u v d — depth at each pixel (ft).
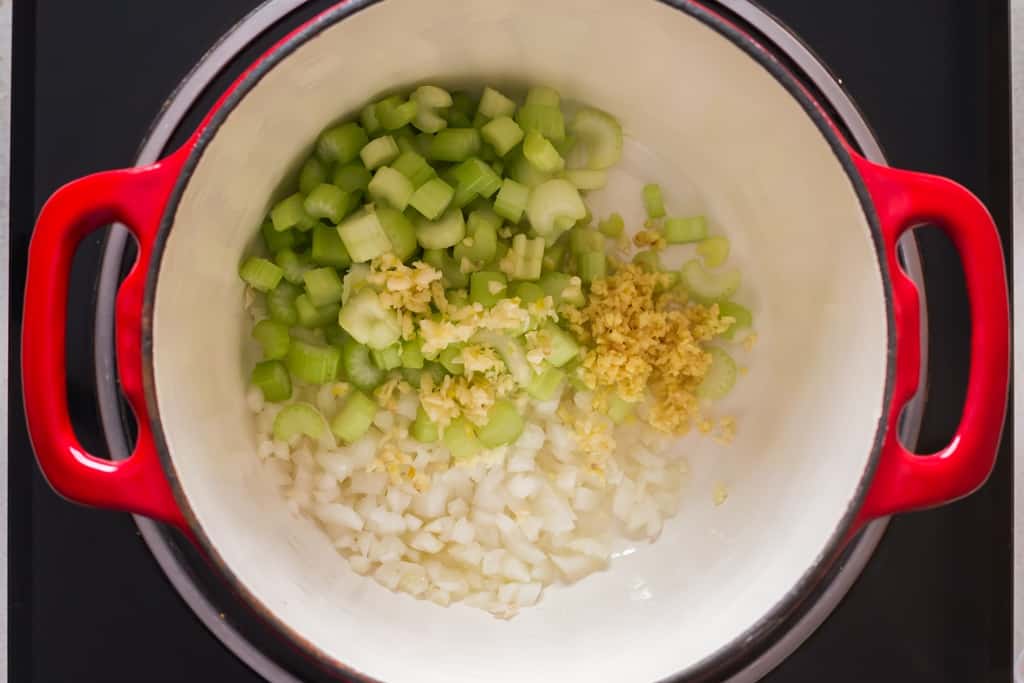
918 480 1.62
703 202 1.90
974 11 1.78
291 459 1.85
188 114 1.74
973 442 1.61
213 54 1.74
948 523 1.80
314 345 1.84
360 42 1.66
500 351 1.83
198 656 1.77
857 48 1.78
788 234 1.83
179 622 1.77
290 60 1.59
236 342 1.83
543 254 1.85
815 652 1.80
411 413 1.86
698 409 1.89
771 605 1.68
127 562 1.77
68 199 1.55
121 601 1.77
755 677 1.80
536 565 1.88
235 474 1.78
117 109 1.74
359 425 1.83
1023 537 1.84
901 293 1.61
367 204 1.82
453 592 1.86
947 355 1.80
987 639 1.79
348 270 1.82
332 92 1.73
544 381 1.83
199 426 1.71
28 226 1.75
